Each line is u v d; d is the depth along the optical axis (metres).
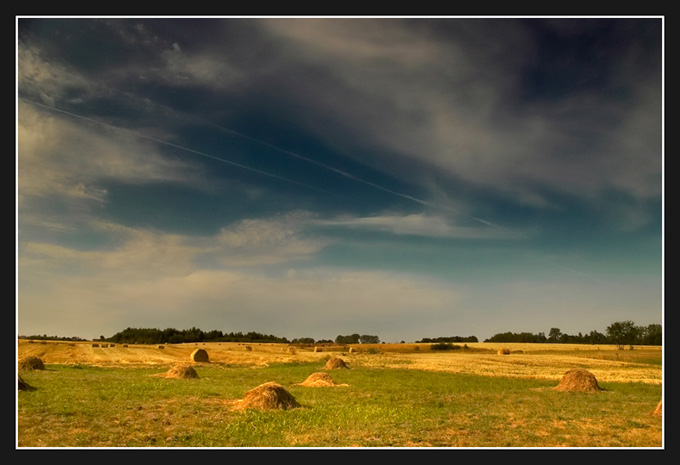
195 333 157.75
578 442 18.64
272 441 17.70
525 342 156.12
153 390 28.84
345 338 152.50
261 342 154.50
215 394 28.34
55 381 31.23
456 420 22.58
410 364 69.50
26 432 17.30
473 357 89.56
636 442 18.77
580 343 150.50
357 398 29.91
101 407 21.66
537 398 31.33
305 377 44.47
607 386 40.19
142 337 149.62
